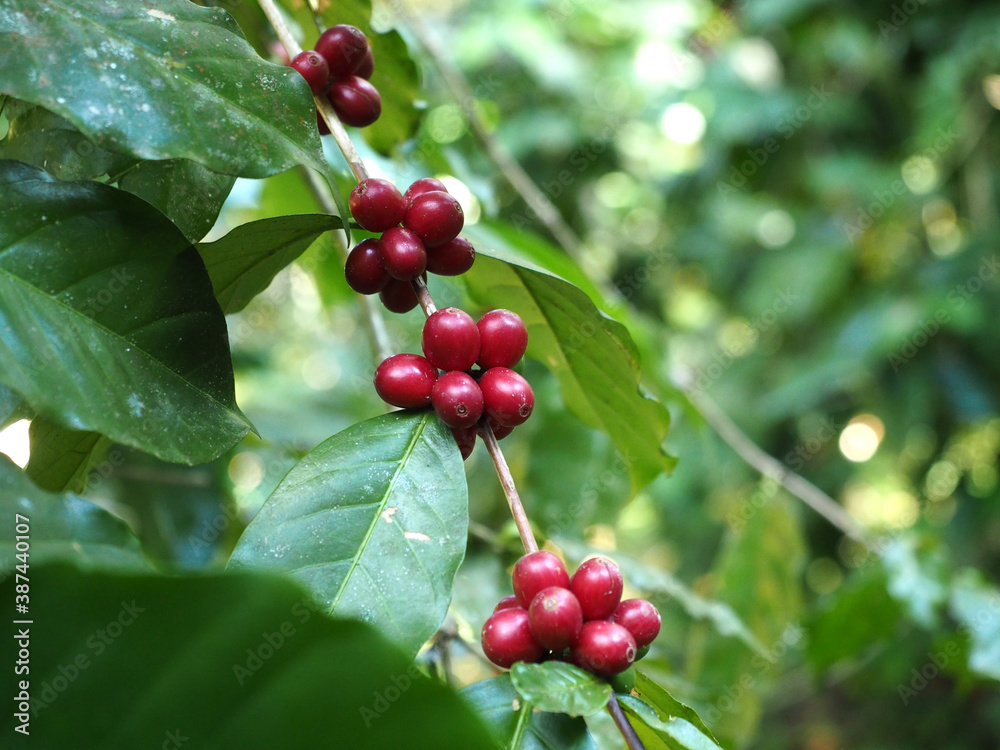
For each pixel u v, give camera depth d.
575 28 1.03
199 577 0.17
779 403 0.84
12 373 0.22
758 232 0.97
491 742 0.18
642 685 0.25
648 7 1.00
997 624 0.52
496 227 0.48
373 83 0.38
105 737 0.18
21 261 0.24
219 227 0.70
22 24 0.23
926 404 0.85
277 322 1.11
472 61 0.92
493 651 0.23
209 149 0.24
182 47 0.25
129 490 0.53
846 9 0.90
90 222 0.25
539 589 0.24
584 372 0.35
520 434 0.67
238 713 0.18
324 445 0.26
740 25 0.96
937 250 0.88
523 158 0.95
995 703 0.84
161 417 0.24
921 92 0.86
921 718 0.89
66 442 0.28
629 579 0.47
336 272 0.61
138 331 0.24
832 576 0.94
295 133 0.25
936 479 0.89
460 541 0.24
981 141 0.84
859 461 0.90
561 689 0.22
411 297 0.28
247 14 0.38
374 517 0.24
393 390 0.26
